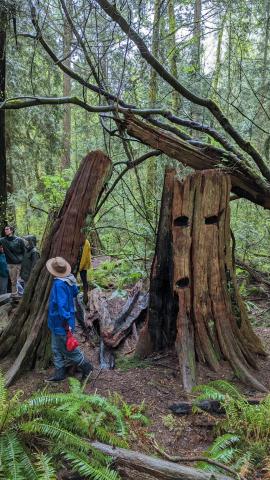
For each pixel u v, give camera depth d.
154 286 5.39
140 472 3.33
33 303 5.33
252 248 10.34
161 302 5.44
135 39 5.77
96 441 3.46
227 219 5.30
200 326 5.17
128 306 6.57
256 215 10.91
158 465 3.21
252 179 6.00
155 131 5.59
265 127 11.37
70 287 4.73
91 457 3.28
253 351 5.58
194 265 5.16
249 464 3.39
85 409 3.82
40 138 13.91
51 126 13.07
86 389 4.68
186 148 5.66
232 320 5.34
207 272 5.21
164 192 5.22
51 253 5.29
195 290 5.16
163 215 5.24
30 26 8.05
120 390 4.68
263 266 9.84
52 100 6.41
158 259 5.33
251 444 3.70
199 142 6.00
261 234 10.39
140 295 7.06
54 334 4.76
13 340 5.36
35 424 3.37
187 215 5.11
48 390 4.67
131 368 5.22
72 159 18.58
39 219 15.29
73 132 18.66
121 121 5.58
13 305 6.82
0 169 10.03
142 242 9.67
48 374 5.04
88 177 5.21
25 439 3.45
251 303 8.03
